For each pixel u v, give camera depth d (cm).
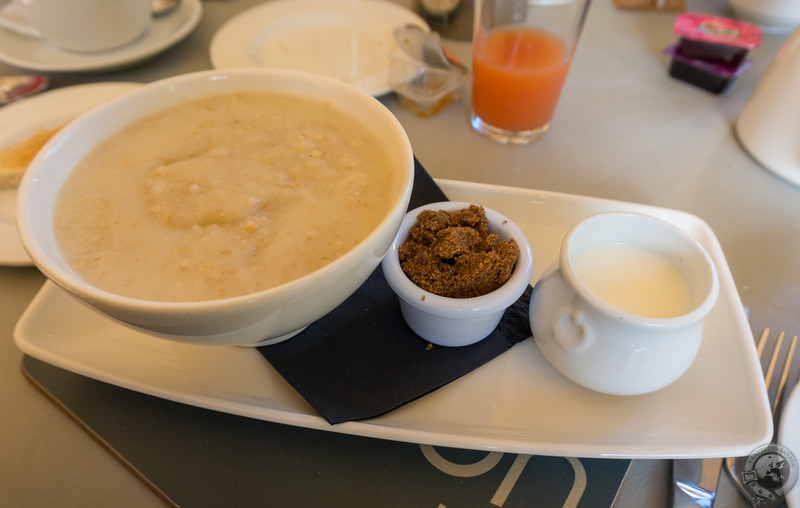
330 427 56
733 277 80
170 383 60
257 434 59
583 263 65
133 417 60
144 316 43
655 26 139
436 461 58
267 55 114
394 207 51
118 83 107
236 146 66
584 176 97
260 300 43
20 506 54
